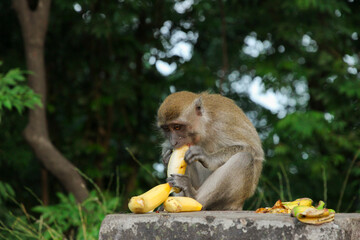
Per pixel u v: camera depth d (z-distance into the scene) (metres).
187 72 13.38
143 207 5.05
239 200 6.05
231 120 6.53
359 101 12.38
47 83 12.94
